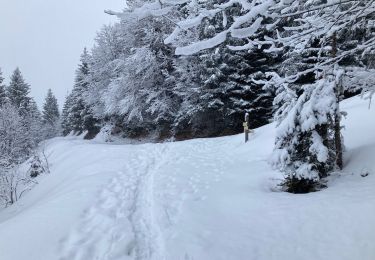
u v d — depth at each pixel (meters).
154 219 7.70
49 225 7.31
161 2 2.81
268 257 5.74
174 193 9.34
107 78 34.03
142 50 25.38
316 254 5.59
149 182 10.66
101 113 34.25
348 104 13.85
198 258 5.85
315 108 7.83
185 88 24.31
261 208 7.50
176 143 17.42
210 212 7.79
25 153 35.09
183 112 24.66
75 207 8.34
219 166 12.05
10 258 6.14
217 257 5.84
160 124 28.00
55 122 73.44
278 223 6.70
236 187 9.30
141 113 27.98
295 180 8.26
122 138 31.42
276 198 7.84
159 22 24.81
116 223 7.47
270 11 3.50
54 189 12.88
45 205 8.77
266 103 22.45
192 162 12.98
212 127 23.69
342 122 11.88
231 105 22.33
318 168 8.09
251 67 21.64
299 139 8.19
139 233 7.09
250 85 22.17
